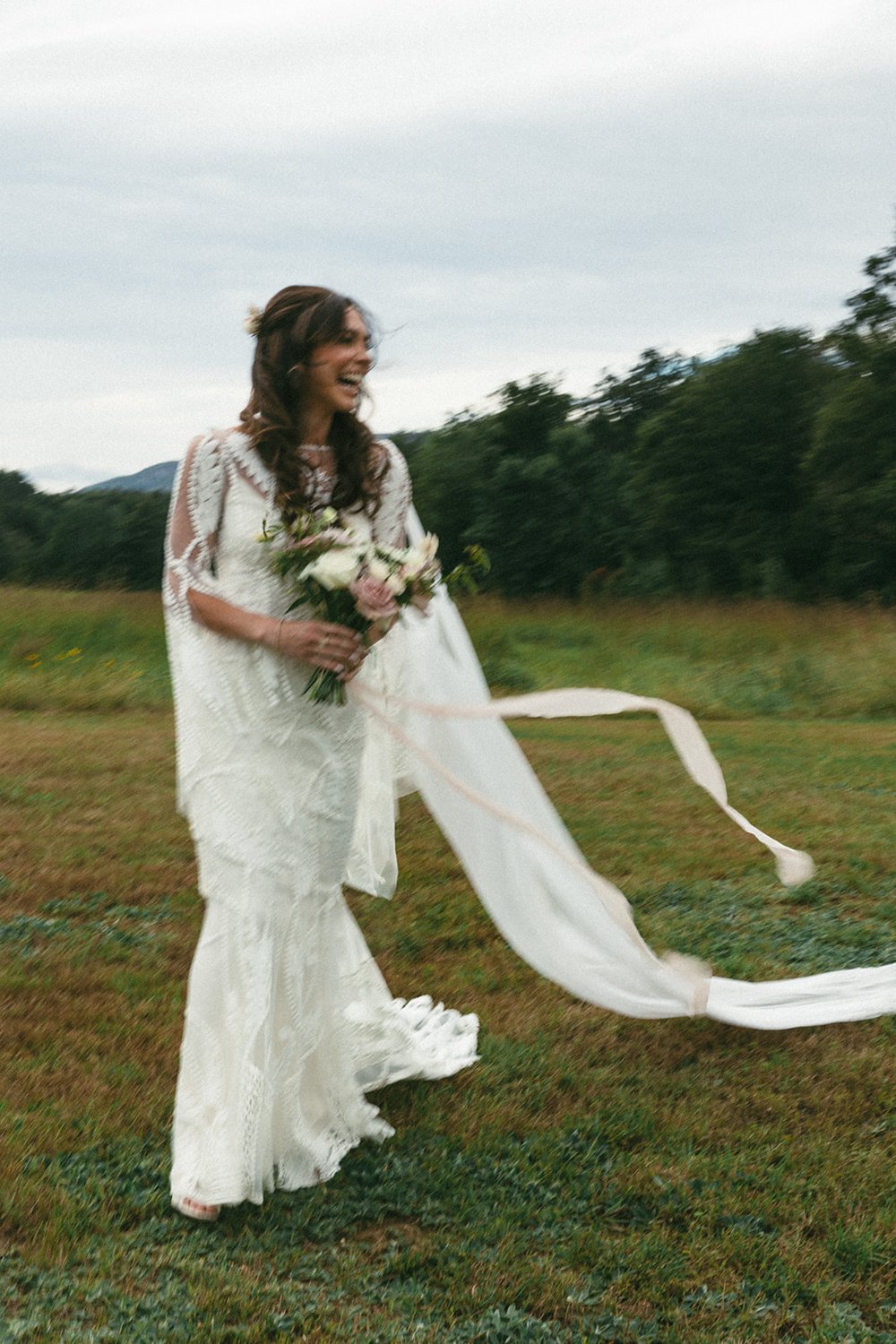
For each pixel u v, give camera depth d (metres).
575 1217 3.54
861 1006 4.94
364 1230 3.47
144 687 15.20
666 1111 4.13
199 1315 3.03
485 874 4.21
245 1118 3.45
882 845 7.70
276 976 3.60
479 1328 3.01
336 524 3.71
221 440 3.56
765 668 17.84
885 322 45.22
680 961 4.39
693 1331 3.02
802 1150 3.89
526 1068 4.43
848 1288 3.21
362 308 3.62
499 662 18.05
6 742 11.37
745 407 49.56
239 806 3.54
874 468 44.50
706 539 49.31
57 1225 3.35
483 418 56.06
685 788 9.62
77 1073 4.27
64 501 58.19
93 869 6.87
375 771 4.17
